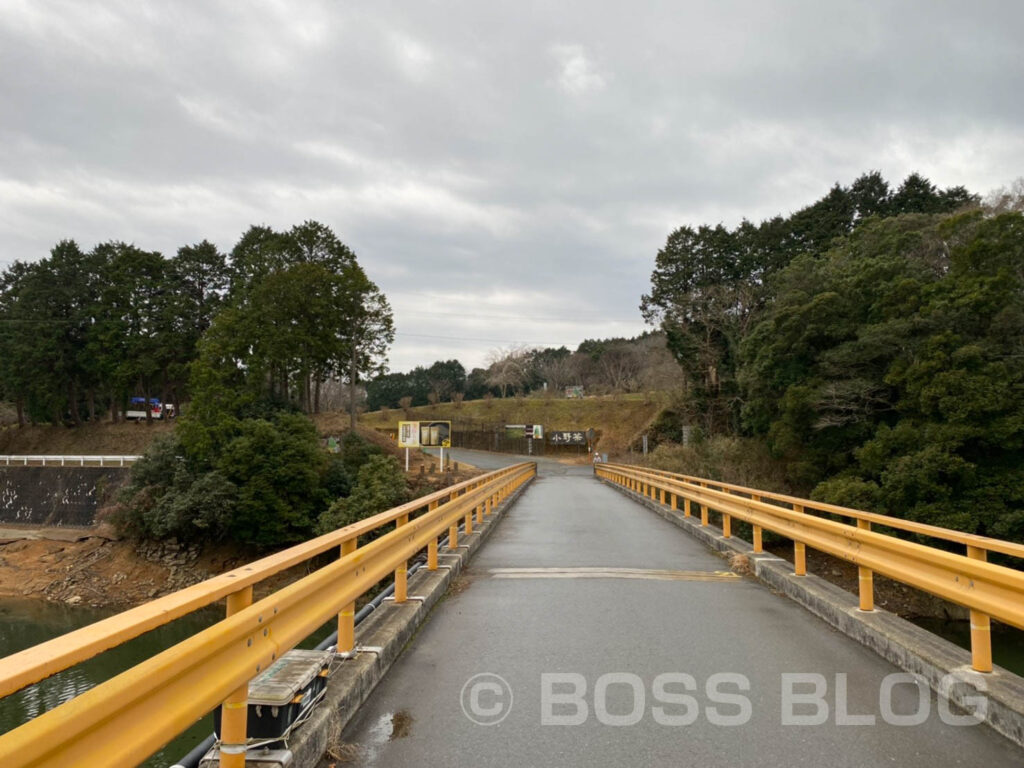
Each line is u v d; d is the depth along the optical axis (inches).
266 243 2278.5
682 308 1946.4
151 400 2844.5
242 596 126.2
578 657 212.5
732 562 372.8
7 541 1535.4
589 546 459.2
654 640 230.8
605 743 151.4
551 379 3934.5
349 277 2164.1
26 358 2367.1
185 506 1296.8
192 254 2544.3
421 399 4340.6
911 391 894.4
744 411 1321.4
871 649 219.9
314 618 154.6
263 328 1932.8
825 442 1079.6
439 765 141.3
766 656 213.3
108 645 84.7
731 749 148.1
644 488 908.0
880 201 1875.0
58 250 2454.5
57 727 74.3
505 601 290.8
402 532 247.6
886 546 218.4
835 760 142.9
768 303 1565.0
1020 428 773.3
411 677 195.8
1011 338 879.1
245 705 122.3
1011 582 158.7
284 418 1517.0
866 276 1095.6
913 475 813.9
